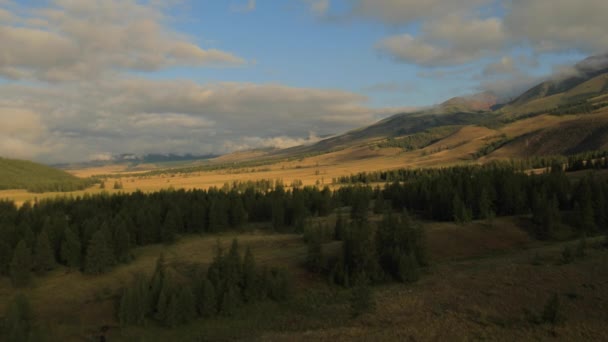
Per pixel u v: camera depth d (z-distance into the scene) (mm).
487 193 118250
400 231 88250
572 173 180750
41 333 59031
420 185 146750
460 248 95250
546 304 49062
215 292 69188
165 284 68312
